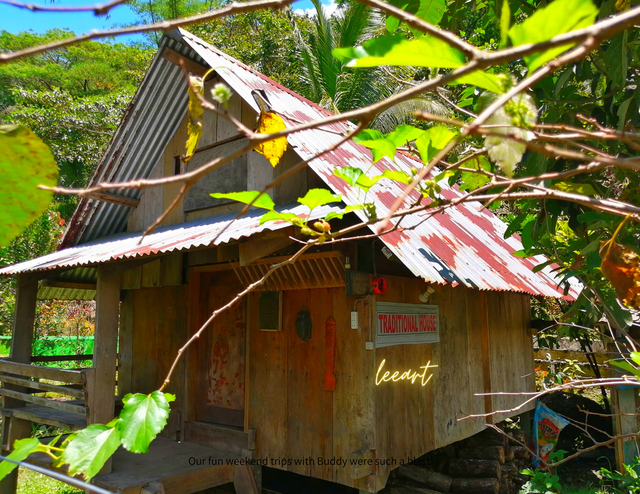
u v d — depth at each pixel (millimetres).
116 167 6832
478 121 637
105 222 7555
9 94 22344
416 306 5367
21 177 890
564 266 2625
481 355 6535
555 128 890
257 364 5566
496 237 6949
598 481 6898
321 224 1490
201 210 6426
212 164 687
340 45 13148
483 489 5906
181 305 6520
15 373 5953
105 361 5141
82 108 17031
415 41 701
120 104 17797
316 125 662
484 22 3311
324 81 13641
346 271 4496
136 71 22969
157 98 6445
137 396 1176
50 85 24328
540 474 4801
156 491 4547
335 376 4875
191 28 16469
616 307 2553
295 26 14469
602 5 2283
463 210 7117
